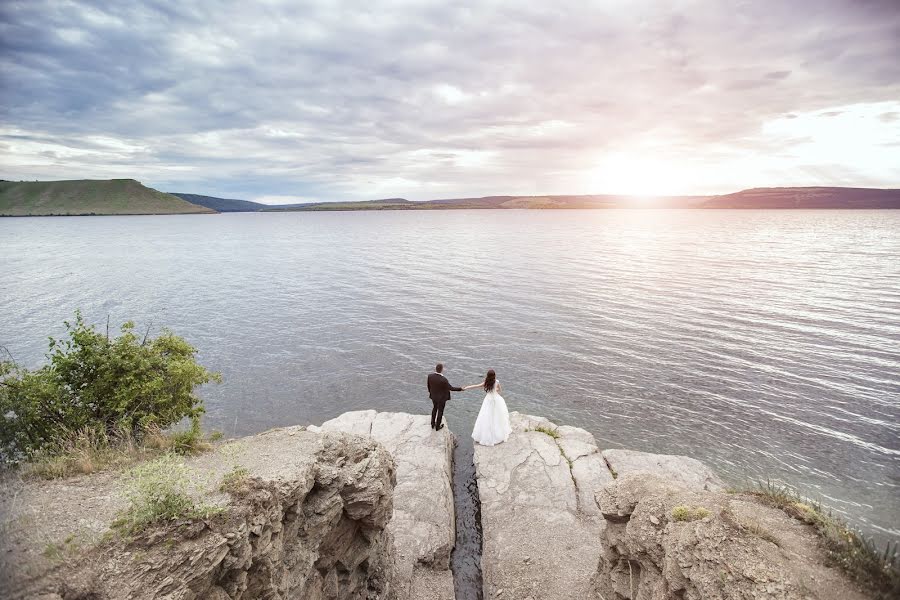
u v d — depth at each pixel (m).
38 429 9.63
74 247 101.50
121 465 8.30
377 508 9.21
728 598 5.46
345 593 9.33
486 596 10.71
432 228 172.00
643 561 7.50
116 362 10.99
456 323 37.31
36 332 34.38
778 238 107.25
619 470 15.16
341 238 127.50
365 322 37.97
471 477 16.53
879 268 57.59
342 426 17.84
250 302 45.41
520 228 165.00
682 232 133.62
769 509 6.81
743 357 28.14
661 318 36.75
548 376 26.61
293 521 7.80
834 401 22.47
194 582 5.68
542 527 12.45
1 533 5.57
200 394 25.08
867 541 5.62
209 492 6.86
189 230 176.00
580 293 46.69
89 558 5.42
